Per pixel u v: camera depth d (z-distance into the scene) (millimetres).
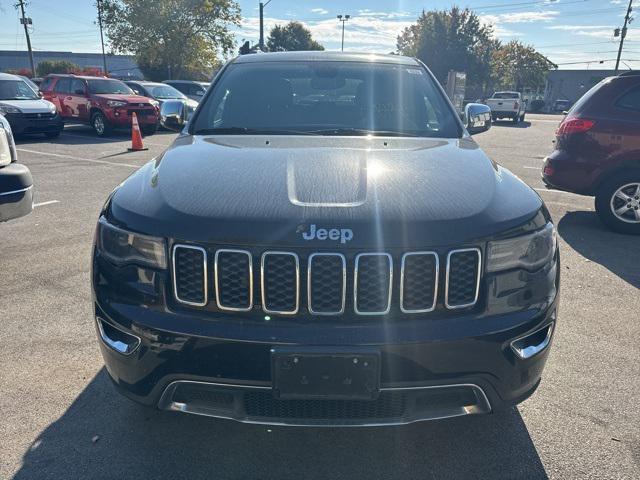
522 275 2162
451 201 2176
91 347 3312
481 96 50969
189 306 2084
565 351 3369
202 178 2346
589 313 3926
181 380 2090
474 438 2555
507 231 2127
